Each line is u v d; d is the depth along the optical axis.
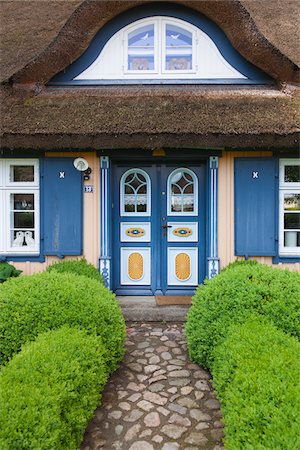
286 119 4.86
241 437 2.00
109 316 3.39
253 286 3.49
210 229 5.57
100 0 5.43
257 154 5.50
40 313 3.21
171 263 5.92
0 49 6.52
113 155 5.54
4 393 2.14
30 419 2.00
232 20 5.45
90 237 5.62
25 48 6.44
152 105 5.13
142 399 3.17
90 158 5.57
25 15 7.44
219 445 2.62
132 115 5.00
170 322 5.07
